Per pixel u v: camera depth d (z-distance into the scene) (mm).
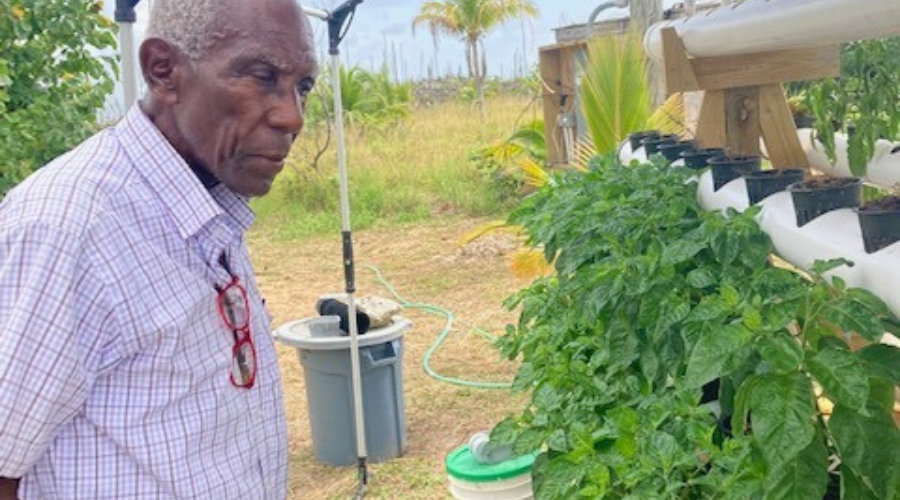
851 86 3252
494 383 7035
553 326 3453
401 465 5727
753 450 2203
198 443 1787
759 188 3021
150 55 1735
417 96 36844
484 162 15250
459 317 9008
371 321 5730
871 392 2117
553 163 12508
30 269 1624
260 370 1981
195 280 1763
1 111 6000
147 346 1719
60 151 6449
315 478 5688
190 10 1696
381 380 5777
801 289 2283
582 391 3045
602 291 2932
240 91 1706
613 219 3320
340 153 5398
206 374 1795
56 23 6488
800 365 2053
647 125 7441
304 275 11680
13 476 1663
